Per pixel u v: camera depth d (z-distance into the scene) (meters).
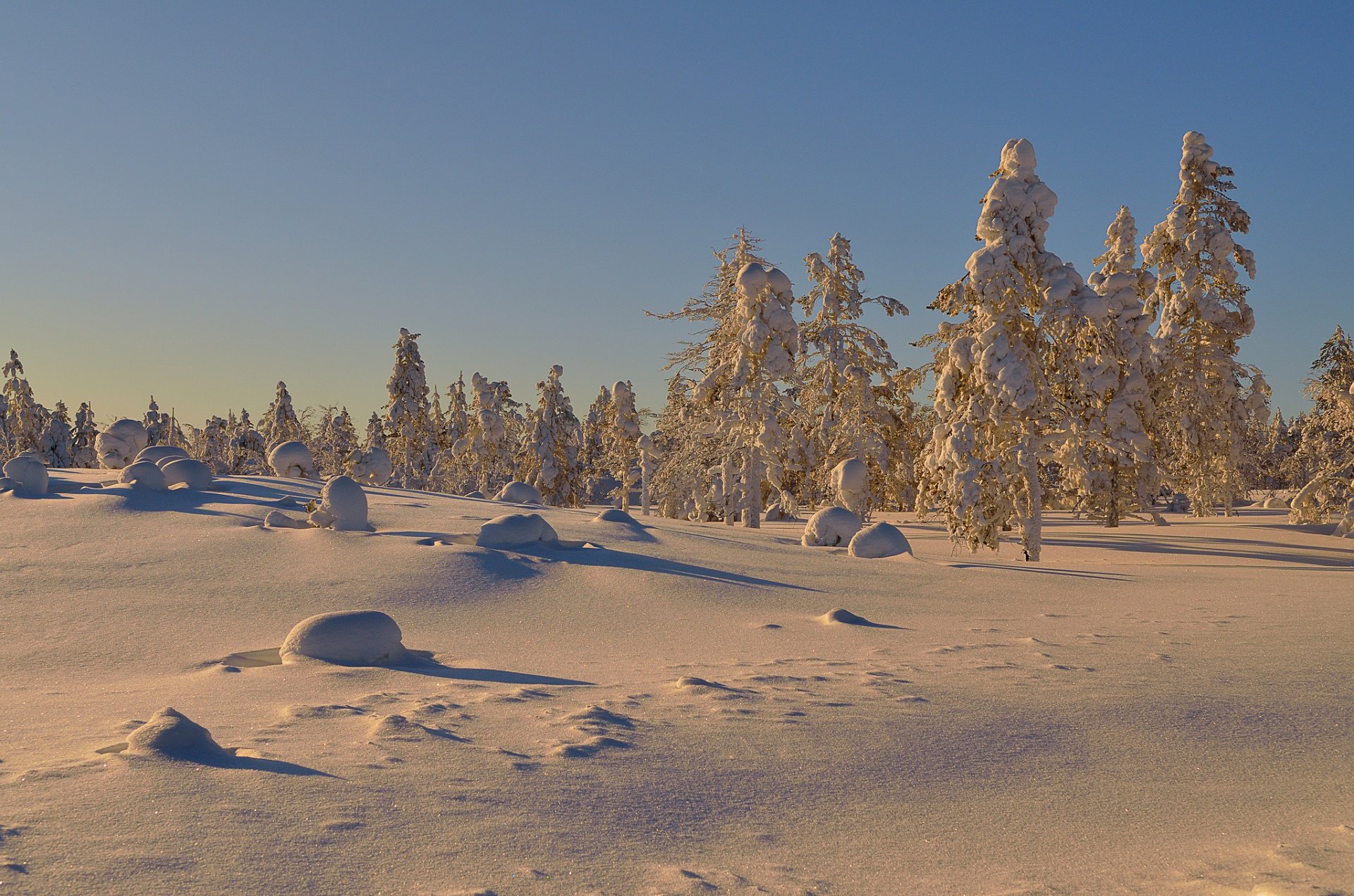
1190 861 4.37
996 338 29.86
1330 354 44.62
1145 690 8.59
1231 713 7.61
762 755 6.24
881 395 45.31
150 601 15.23
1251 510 63.62
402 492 32.78
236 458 76.38
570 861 4.21
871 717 7.45
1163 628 13.57
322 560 18.53
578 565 19.19
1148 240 43.09
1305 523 43.75
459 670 10.32
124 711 7.68
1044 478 49.12
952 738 6.79
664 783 5.52
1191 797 5.47
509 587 17.06
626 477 61.16
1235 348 42.19
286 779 5.24
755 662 10.90
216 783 5.10
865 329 44.56
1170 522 47.09
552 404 68.69
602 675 10.02
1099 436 30.91
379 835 4.41
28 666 11.23
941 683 9.06
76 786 4.99
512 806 4.96
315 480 35.22
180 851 4.07
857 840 4.67
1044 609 16.55
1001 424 30.03
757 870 4.21
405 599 15.82
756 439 38.59
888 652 11.54
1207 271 42.12
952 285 31.05
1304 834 4.79
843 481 40.06
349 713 7.41
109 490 25.69
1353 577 22.39
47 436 74.50
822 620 14.62
